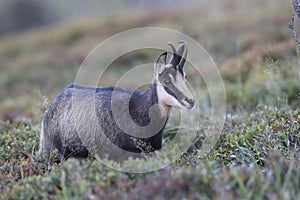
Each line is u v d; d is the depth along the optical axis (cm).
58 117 2362
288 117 2605
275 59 3981
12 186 1902
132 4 14088
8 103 4581
